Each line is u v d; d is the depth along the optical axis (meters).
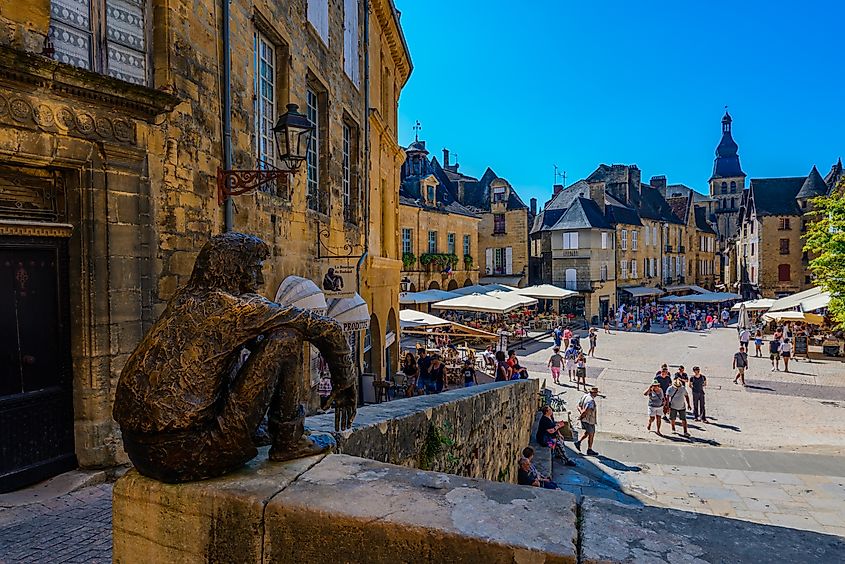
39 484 4.45
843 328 18.59
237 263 2.13
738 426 14.80
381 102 16.77
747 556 1.48
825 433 13.99
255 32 7.71
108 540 3.46
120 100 4.88
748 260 68.06
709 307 54.44
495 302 27.41
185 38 5.68
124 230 5.00
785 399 17.94
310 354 8.84
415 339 31.81
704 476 10.54
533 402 12.12
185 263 5.71
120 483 2.09
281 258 8.09
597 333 39.16
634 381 21.53
